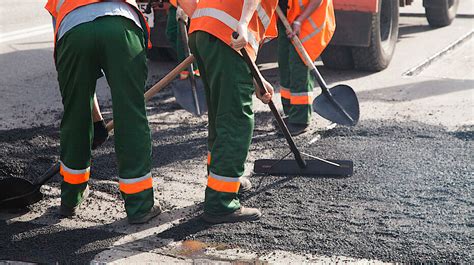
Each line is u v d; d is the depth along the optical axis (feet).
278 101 21.94
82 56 12.63
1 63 28.12
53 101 22.76
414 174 15.51
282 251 12.29
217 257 12.13
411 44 30.37
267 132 18.90
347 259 11.94
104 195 15.01
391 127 18.70
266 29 13.38
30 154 17.60
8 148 17.94
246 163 16.62
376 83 23.68
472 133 18.06
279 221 13.43
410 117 19.67
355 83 23.73
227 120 12.89
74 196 13.74
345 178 15.44
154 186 15.43
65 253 12.39
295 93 18.54
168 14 21.93
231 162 13.01
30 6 43.65
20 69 27.12
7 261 12.13
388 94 22.18
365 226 13.10
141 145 13.17
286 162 15.79
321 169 15.58
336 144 17.69
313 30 17.99
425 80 23.86
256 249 12.39
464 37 31.99
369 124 19.04
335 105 16.38
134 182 13.30
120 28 12.58
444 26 34.55
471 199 14.11
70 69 12.84
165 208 14.21
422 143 17.46
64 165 13.58
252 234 12.94
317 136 18.40
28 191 13.89
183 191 15.15
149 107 21.65
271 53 25.26
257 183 15.35
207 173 15.81
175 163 16.84
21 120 20.61
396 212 13.67
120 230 13.28
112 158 17.17
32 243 12.78
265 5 13.08
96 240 12.86
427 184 14.96
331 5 18.31
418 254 11.99
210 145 14.06
